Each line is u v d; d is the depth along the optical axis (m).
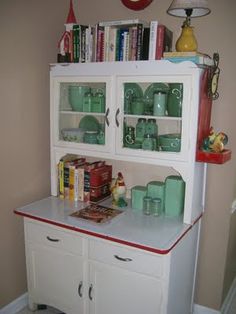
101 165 2.13
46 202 2.05
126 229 1.66
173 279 1.61
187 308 1.99
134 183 2.16
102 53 1.81
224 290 2.13
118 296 1.67
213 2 1.75
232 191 1.90
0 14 1.75
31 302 2.08
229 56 1.76
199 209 1.89
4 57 1.80
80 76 1.86
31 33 1.95
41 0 1.98
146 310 1.60
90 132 1.98
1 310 2.03
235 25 1.72
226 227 1.95
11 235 2.03
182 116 1.61
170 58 1.59
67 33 1.90
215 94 1.70
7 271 2.04
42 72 2.08
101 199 2.10
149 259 1.53
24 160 2.04
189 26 1.62
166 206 1.86
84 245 1.72
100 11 2.07
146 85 1.84
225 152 1.65
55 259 1.86
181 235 1.60
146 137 1.80
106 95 1.80
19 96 1.94
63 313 2.09
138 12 1.95
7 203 1.97
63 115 2.10
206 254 2.04
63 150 2.04
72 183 2.07
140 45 1.70
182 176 1.68
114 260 1.64
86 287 1.78
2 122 1.85
